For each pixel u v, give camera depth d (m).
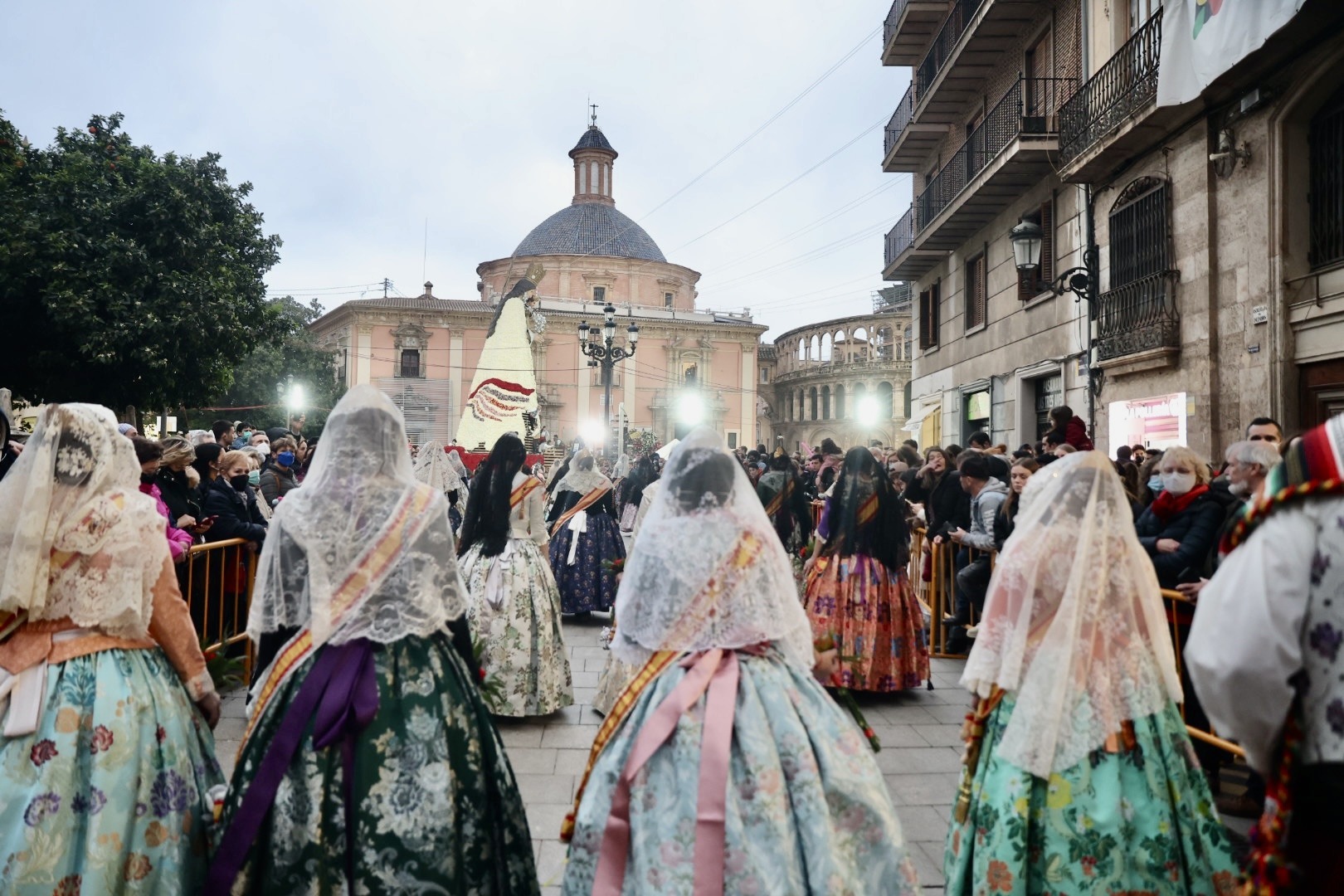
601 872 2.36
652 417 55.56
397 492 2.69
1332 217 8.23
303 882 2.37
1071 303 12.63
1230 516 4.06
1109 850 2.50
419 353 52.53
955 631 7.20
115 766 2.47
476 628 5.28
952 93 17.12
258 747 2.53
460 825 2.56
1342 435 1.63
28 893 2.32
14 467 2.55
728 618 2.56
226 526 5.79
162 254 18.88
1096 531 2.71
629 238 58.56
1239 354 9.12
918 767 4.59
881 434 56.09
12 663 2.50
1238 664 1.64
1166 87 9.11
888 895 2.37
